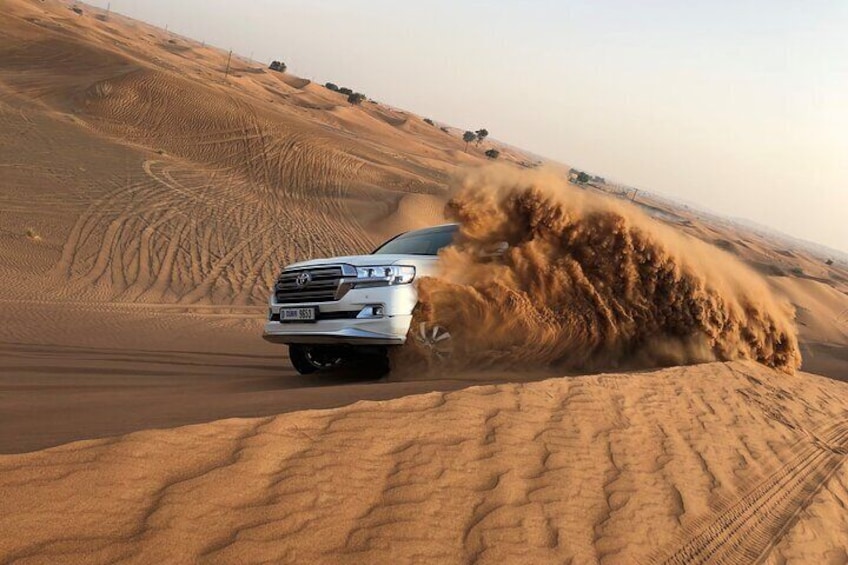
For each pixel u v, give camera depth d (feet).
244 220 98.48
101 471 8.25
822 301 174.29
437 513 9.95
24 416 12.76
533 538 10.28
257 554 7.72
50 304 52.75
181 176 116.47
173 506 8.04
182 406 13.80
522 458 12.66
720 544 12.60
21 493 7.43
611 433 15.52
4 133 112.88
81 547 6.95
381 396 15.24
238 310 63.31
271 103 298.35
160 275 70.90
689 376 23.82
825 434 23.20
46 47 232.53
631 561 10.81
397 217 119.03
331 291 21.26
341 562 8.14
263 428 10.52
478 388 15.29
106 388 19.71
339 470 10.10
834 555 14.14
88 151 116.37
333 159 157.79
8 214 76.74
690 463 15.78
